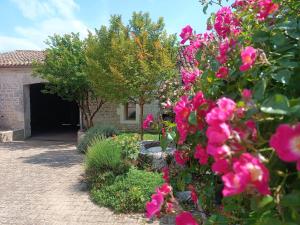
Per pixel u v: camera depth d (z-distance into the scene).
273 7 1.73
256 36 1.64
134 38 11.03
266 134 1.15
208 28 2.42
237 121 1.09
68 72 13.53
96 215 5.66
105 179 6.82
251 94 1.27
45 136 16.70
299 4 1.76
